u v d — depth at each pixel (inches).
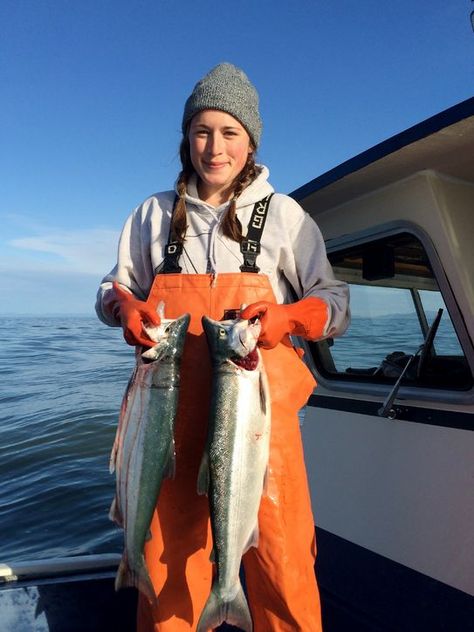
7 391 566.6
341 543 136.2
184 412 88.9
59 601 120.7
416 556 119.3
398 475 126.3
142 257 101.7
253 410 83.0
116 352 993.5
